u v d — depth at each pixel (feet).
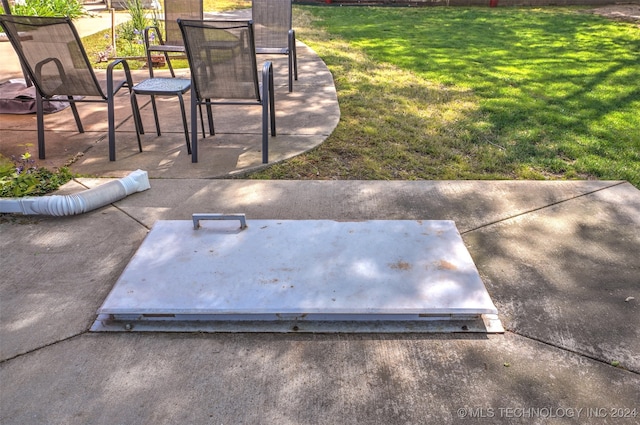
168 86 11.89
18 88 16.31
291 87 17.22
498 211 9.49
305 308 6.52
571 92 17.72
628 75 20.21
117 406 5.43
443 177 11.03
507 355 6.15
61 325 6.61
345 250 7.77
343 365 6.00
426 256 7.61
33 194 9.89
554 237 8.63
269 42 18.90
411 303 6.59
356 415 5.34
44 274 7.62
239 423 5.24
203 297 6.72
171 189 10.34
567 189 10.38
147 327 6.56
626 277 7.57
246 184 10.59
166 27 19.31
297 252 7.71
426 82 18.72
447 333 6.49
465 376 5.85
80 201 9.25
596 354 6.15
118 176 10.90
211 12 36.52
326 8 41.45
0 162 10.83
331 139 13.04
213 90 11.46
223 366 5.98
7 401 5.49
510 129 13.92
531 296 7.17
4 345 6.26
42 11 29.73
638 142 13.08
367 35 28.40
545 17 36.60
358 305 6.56
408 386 5.72
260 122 14.26
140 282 7.03
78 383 5.73
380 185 10.56
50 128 13.79
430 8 42.50
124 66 12.26
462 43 26.50
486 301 6.64
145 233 8.71
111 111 11.50
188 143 12.07
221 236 8.20
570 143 12.96
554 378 5.82
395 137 13.23
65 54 10.84
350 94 16.98
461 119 14.74
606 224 9.04
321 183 10.64
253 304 6.59
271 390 5.65
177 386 5.70
